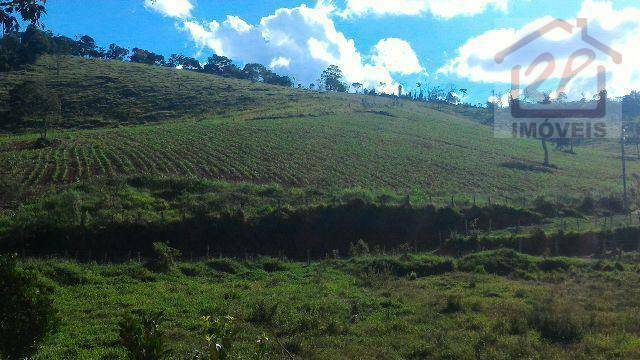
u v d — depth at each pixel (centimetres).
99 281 2011
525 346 1198
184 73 14562
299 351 1203
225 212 3244
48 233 2823
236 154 5722
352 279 2228
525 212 3884
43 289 846
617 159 8338
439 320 1488
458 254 2964
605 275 2217
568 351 1180
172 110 10181
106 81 11675
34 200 3397
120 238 2933
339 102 12088
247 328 1377
